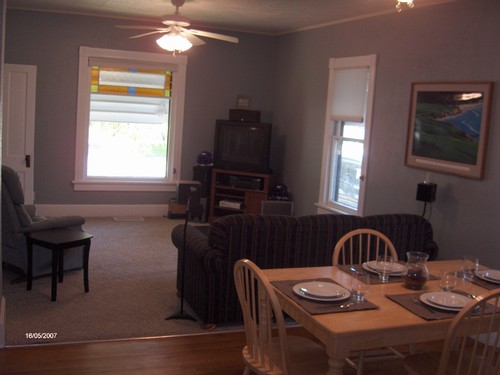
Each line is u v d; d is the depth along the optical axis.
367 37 5.65
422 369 2.61
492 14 4.12
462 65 4.41
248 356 2.63
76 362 3.34
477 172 4.21
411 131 4.95
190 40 5.30
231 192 7.61
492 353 2.42
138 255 5.71
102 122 7.34
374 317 2.45
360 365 3.00
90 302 4.34
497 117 4.07
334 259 3.34
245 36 7.67
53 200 7.15
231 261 3.85
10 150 6.82
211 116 7.69
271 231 3.83
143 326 3.94
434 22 4.71
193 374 3.28
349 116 6.00
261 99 7.88
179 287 4.53
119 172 7.51
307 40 6.88
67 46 6.93
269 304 2.43
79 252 5.03
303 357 2.65
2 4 3.27
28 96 6.82
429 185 4.52
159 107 7.56
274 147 7.82
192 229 4.42
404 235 4.19
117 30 7.08
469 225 4.31
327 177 6.46
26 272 4.66
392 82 5.26
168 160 7.66
